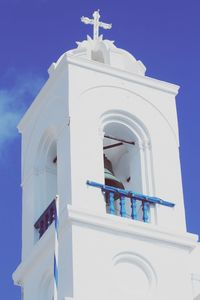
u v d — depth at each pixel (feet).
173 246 108.17
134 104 117.08
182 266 107.34
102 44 122.31
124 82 117.80
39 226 113.19
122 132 117.08
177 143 117.08
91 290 101.19
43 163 118.62
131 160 116.47
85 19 125.70
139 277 105.09
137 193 110.93
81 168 108.58
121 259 105.09
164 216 110.01
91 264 102.73
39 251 109.09
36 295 108.88
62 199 107.76
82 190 107.04
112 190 109.09
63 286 102.32
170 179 113.50
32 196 116.57
